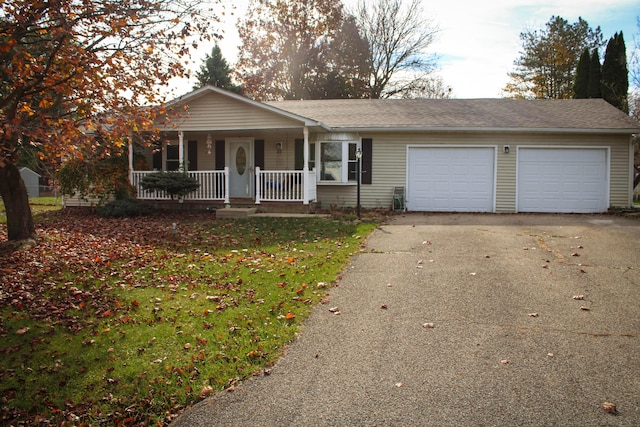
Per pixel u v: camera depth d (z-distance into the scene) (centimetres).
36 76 663
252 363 460
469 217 1440
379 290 673
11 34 615
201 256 909
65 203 1745
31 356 489
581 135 1587
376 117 1730
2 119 604
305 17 3516
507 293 647
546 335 507
